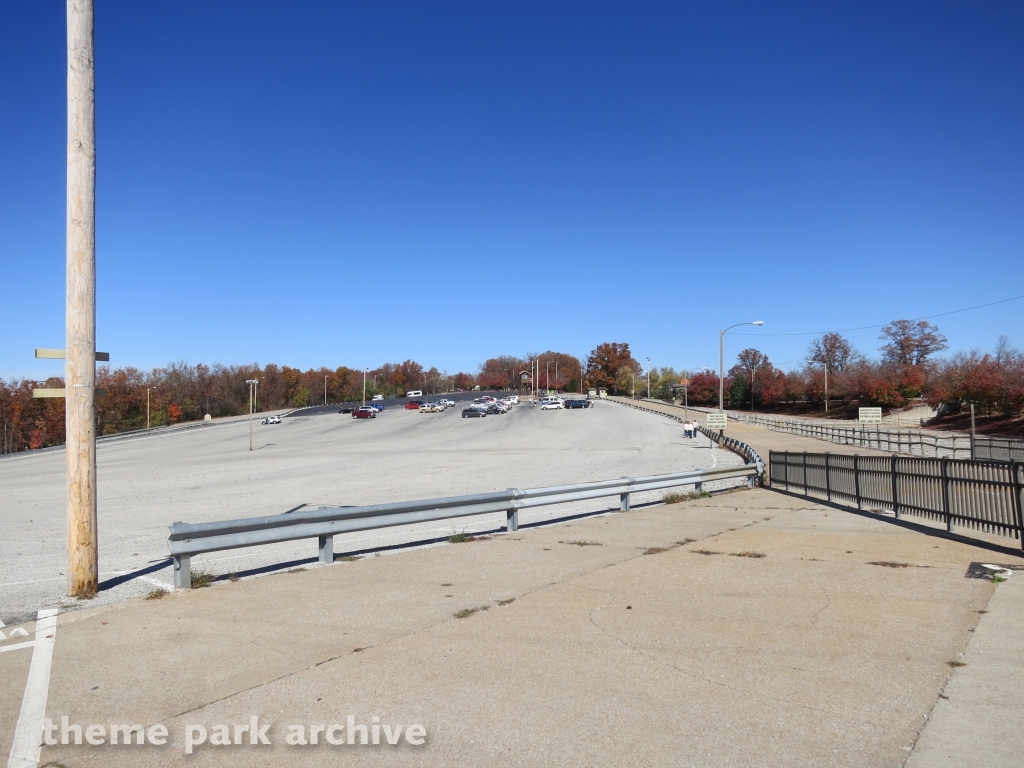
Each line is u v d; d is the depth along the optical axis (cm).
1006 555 980
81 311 841
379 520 1044
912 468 1295
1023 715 457
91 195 852
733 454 3797
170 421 12131
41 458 5438
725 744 427
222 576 917
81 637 656
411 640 629
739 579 852
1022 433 5597
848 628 648
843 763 402
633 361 17900
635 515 1477
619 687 516
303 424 8512
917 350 10981
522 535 1216
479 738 440
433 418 8644
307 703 498
